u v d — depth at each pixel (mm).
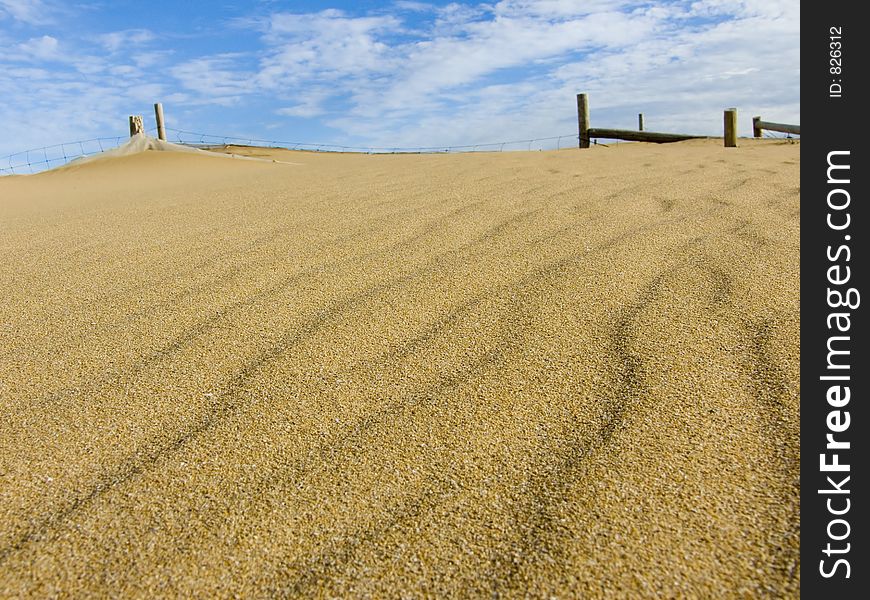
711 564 899
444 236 2498
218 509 1038
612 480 1069
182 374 1471
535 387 1370
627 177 3574
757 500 1010
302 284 2033
